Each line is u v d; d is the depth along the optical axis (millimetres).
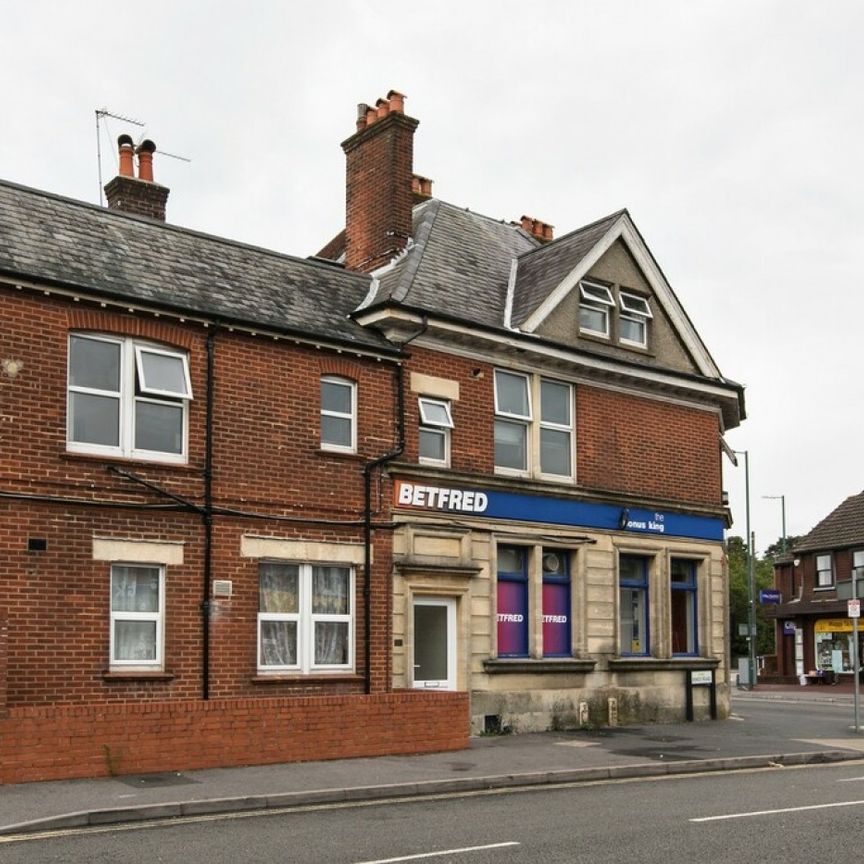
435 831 10719
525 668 20359
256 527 17297
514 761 15797
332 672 18031
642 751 17375
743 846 9891
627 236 23312
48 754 13453
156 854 9609
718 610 24375
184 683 16266
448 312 20453
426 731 16812
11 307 15328
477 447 20375
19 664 14773
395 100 22844
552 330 21766
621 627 22797
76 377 16031
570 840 10172
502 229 24859
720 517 24703
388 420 19234
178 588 16391
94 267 16781
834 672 47781
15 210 16922
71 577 15375
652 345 23688
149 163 22234
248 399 17531
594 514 22016
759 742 19062
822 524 50344
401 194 22562
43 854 9648
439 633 19594
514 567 20984
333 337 18484
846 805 12344
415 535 19062
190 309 16906
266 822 11398
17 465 15062
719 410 25156
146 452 16484
